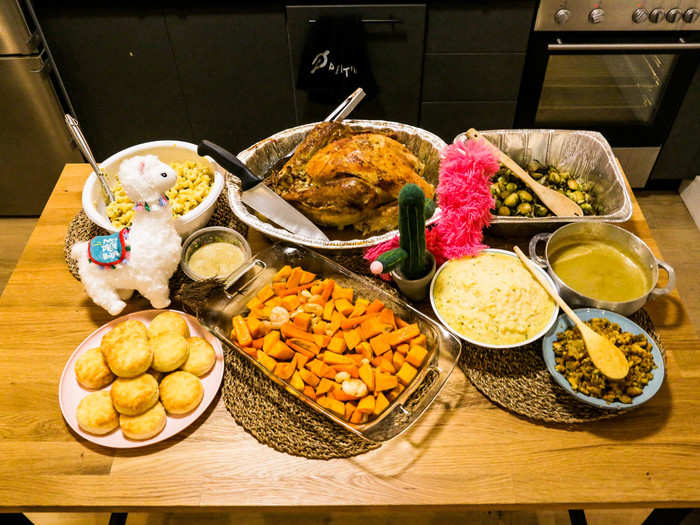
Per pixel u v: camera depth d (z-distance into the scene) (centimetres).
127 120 229
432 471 98
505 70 210
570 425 102
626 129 224
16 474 100
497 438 102
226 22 199
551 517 161
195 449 102
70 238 135
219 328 110
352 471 99
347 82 216
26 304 123
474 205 114
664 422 102
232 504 96
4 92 207
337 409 99
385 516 162
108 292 111
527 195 130
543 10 192
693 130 222
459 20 197
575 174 138
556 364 104
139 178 104
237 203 125
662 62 207
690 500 94
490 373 108
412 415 97
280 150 140
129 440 101
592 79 215
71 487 98
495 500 95
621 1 188
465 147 114
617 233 118
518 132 136
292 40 203
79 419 100
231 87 218
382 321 108
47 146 226
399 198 98
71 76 213
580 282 116
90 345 113
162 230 110
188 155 138
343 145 126
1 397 109
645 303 117
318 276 118
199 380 106
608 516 160
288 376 104
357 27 199
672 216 245
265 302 113
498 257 118
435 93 219
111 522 146
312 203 123
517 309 108
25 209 250
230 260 122
